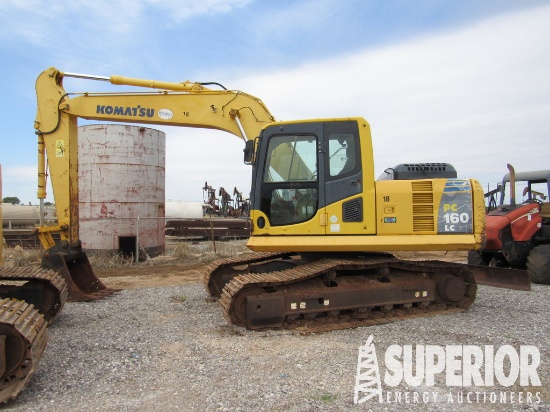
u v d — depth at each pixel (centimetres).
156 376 459
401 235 682
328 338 594
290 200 688
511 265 1158
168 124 888
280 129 694
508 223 1087
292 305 640
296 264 776
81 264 933
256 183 692
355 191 683
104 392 421
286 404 389
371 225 681
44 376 460
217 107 868
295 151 692
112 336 602
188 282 1129
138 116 879
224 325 660
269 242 680
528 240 1092
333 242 675
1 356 405
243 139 855
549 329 623
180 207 2791
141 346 557
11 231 1944
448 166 747
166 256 1625
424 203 688
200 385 434
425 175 736
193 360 505
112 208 1555
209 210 2942
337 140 691
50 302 692
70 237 893
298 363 493
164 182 1736
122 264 1471
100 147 1553
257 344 566
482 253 1201
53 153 889
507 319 679
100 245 1549
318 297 650
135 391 423
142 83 877
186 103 874
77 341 577
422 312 713
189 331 627
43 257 861
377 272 712
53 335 611
